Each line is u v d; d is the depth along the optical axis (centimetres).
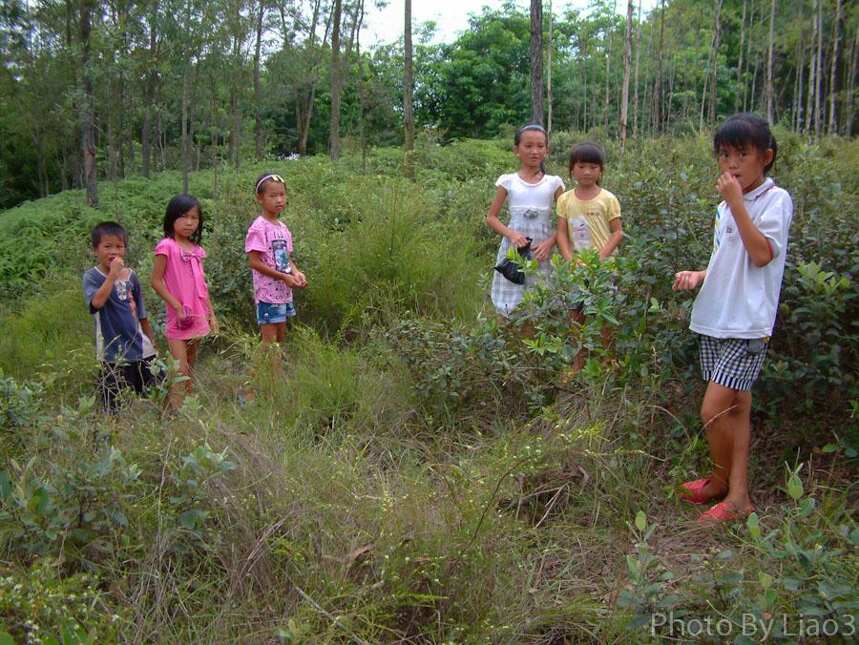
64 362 464
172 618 232
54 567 238
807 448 324
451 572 238
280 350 448
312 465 313
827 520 249
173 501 256
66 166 2344
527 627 230
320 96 3394
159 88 1703
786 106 3170
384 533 252
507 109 3641
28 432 297
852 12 2106
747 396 297
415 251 601
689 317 326
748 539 272
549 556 277
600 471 309
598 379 347
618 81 2995
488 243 746
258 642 223
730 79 3198
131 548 250
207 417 340
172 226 468
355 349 511
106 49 1412
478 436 368
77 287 710
